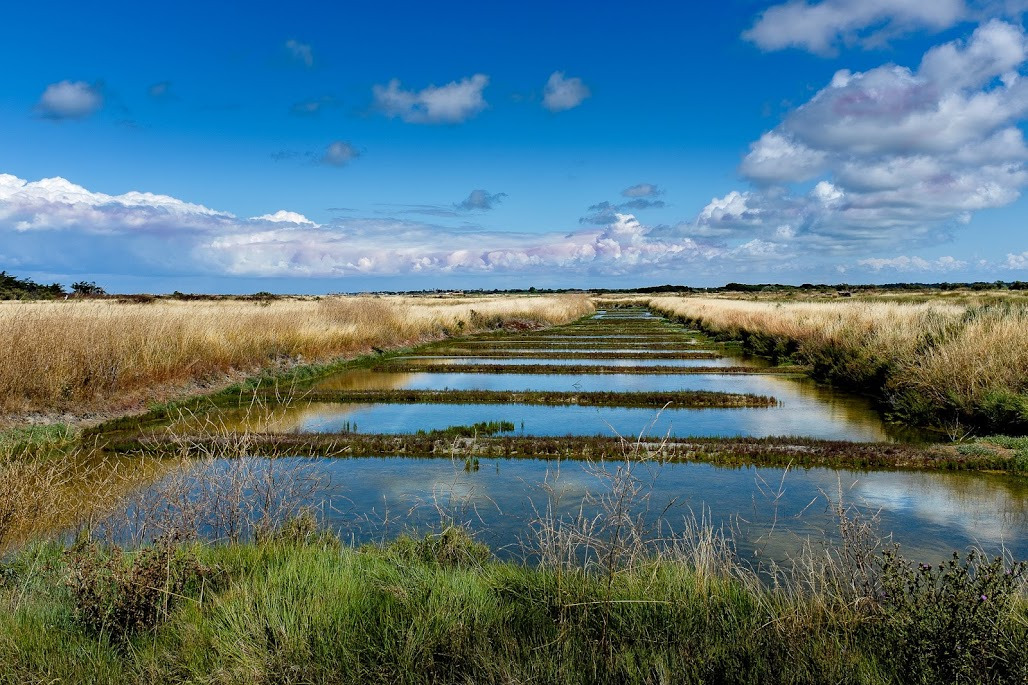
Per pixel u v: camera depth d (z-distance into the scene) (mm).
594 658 3158
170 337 13344
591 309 65062
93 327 11953
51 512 5500
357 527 5859
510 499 6703
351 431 10188
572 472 7723
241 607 3443
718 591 3725
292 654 3125
